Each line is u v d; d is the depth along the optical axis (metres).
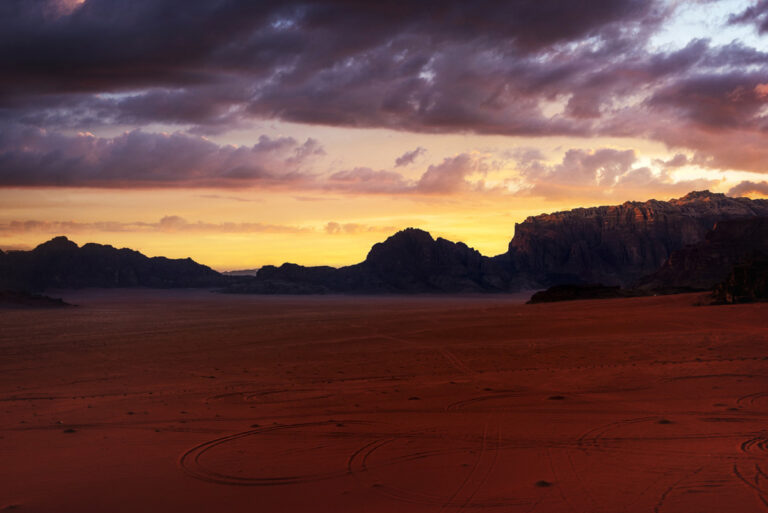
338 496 12.76
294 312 138.38
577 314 84.69
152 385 32.97
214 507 12.28
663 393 24.75
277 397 26.70
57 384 34.62
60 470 15.08
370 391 27.52
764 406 21.73
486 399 24.38
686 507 11.51
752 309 69.50
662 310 81.56
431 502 12.21
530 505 11.85
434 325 75.81
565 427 18.91
